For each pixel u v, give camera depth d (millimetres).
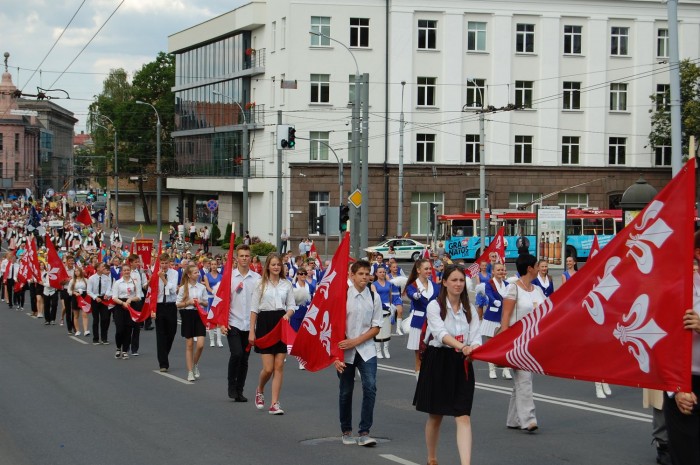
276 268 13578
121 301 21328
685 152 59500
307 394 15734
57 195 126562
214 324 15023
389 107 61062
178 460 10414
